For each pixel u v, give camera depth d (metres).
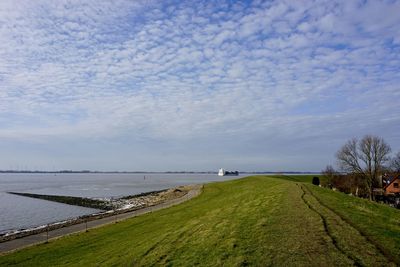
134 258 20.47
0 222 57.34
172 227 31.33
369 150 76.50
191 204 59.06
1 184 199.38
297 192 39.59
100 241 31.73
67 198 98.75
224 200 51.84
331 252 14.77
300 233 18.44
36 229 44.41
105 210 75.00
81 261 24.31
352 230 18.33
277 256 15.14
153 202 81.69
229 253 16.89
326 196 36.12
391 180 81.31
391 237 16.94
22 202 91.81
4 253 29.77
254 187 64.12
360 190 79.31
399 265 13.05
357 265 13.14
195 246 20.02
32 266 24.95
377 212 25.95
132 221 44.34
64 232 40.81
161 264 17.84
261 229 20.47
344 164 80.69
